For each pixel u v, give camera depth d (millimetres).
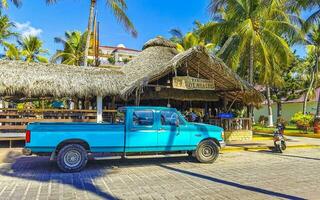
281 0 23781
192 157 12688
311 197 7109
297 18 26766
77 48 42719
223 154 14250
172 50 22906
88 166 10875
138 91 15969
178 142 11125
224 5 24312
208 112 23844
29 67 16625
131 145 10500
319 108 33844
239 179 8914
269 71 25578
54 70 16969
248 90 17375
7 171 10031
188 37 36188
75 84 16453
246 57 25406
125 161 11852
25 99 21391
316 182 8594
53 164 11195
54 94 15914
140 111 10750
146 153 10867
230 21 23688
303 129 26578
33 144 9602
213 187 7984
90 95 16734
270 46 23359
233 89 18578
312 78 37250
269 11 23469
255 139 20266
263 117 46906
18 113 16156
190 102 23953
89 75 17375
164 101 22781
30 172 9875
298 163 11805
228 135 19594
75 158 9953
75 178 9047
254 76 34250
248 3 23172
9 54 41844
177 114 11250
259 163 11727
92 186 8117
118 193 7438
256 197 7086
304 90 41375
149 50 22781
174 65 15055
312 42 36719
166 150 10977
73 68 17703
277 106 45406
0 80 15133
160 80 18406
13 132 15844
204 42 34438
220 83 18172
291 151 15625
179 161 11922
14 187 8031
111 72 18375
